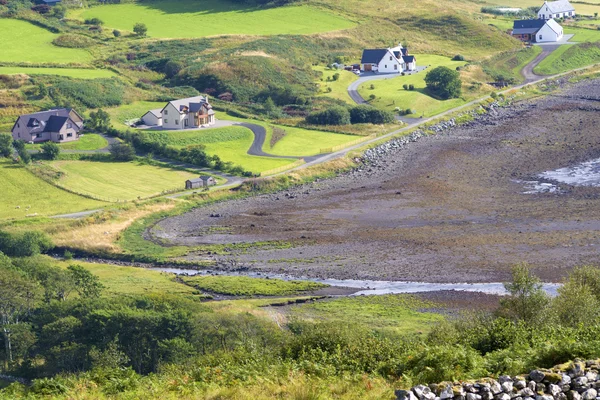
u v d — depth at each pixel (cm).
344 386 6444
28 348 13662
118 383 7475
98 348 12588
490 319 9544
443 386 5353
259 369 7350
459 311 14700
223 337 12494
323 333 9006
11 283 14912
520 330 8100
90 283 16538
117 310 13425
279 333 12050
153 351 12512
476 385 5344
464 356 6638
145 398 6825
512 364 6209
